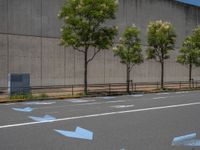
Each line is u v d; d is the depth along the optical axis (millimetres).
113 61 45344
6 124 13438
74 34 30875
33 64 36938
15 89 26797
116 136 11141
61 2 39250
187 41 46656
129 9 47000
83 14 30547
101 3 30531
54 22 38688
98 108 19469
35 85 37031
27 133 11578
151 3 50625
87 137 10953
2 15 34500
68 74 40188
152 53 40969
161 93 34719
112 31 31672
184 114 17078
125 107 20109
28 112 17453
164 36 39625
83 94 29797
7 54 34844
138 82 48625
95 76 43219
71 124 13555
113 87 41906
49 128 12594
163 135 11398
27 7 36406
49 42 38312
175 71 55344
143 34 49156
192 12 59031
